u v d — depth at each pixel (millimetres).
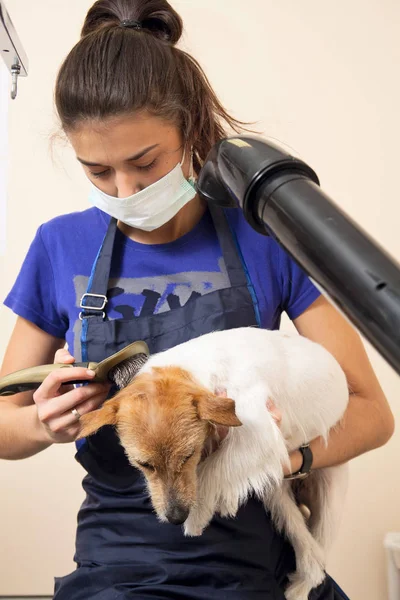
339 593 1433
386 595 2568
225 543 1150
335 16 2623
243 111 2609
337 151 2629
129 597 1064
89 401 1146
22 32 2557
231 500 1139
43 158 2553
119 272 1365
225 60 2611
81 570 1162
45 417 1116
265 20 2615
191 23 2600
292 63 2623
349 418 1347
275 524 1275
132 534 1175
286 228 502
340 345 1403
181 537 1146
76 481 2527
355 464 2592
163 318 1303
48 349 1453
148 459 1072
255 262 1356
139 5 1297
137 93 1104
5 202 2549
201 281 1345
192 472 1102
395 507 2584
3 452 1316
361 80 2631
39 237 1441
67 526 2523
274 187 539
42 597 2506
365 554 2578
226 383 1201
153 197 1212
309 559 1267
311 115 2627
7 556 2510
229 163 617
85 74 1124
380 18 2627
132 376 1202
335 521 1491
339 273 439
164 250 1373
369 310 411
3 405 1392
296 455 1262
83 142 1146
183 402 1084
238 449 1152
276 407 1213
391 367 403
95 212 1448
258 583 1139
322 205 492
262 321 1346
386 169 2631
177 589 1079
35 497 2520
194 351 1229
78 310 1333
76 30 2566
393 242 2627
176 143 1208
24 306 1419
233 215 1398
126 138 1122
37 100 2547
